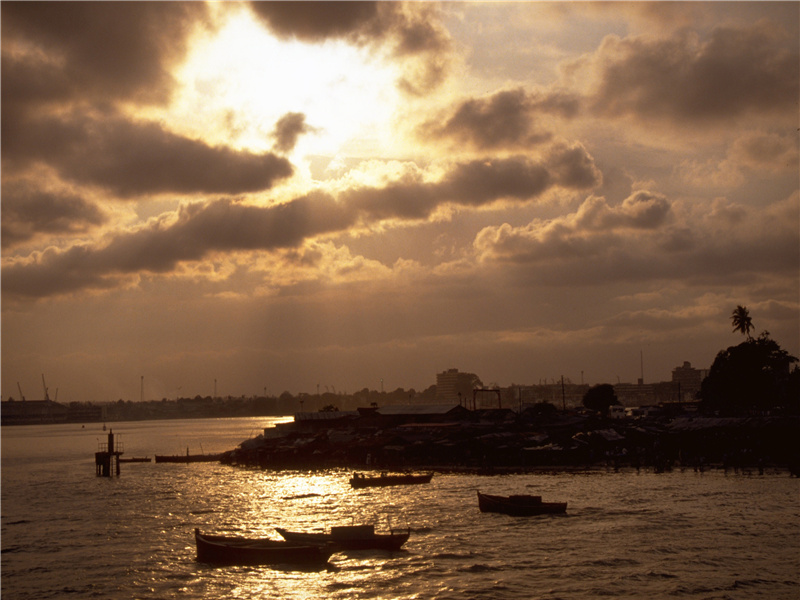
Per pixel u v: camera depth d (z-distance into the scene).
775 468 109.31
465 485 106.00
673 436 127.00
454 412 175.88
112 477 141.12
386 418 175.88
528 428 156.75
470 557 59.94
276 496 102.12
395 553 62.09
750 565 55.59
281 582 55.38
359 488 107.56
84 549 69.88
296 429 186.25
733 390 151.00
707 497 85.75
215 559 61.66
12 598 54.25
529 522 73.81
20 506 101.75
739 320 179.00
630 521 72.50
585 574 54.12
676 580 52.19
